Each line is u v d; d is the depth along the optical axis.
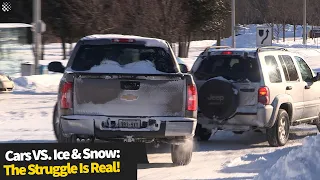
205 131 19.86
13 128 21.88
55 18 57.00
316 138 12.41
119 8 55.94
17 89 38.16
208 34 84.31
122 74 14.02
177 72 15.45
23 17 62.97
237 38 114.06
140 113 14.10
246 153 17.53
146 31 56.59
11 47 45.56
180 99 14.23
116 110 14.07
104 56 15.61
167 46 15.74
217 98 18.14
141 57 15.65
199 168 15.12
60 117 14.26
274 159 15.92
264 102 17.97
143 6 56.47
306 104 20.27
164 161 16.11
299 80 19.97
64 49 59.59
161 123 14.07
